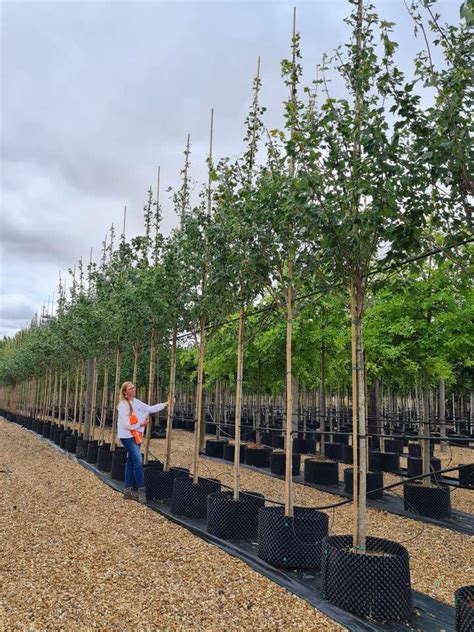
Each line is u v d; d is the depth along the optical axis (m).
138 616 3.84
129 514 7.14
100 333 11.85
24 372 25.19
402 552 4.17
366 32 4.17
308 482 10.12
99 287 11.88
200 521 6.66
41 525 6.36
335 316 9.23
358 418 4.31
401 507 8.22
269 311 6.58
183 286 7.61
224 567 4.98
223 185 5.95
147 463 9.20
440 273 7.42
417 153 3.58
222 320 7.57
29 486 8.97
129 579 4.58
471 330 7.56
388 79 3.73
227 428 21.17
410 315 7.80
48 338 17.53
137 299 9.23
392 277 5.18
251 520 5.89
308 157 4.29
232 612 3.94
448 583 4.79
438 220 3.73
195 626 3.70
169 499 7.93
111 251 12.94
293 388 14.12
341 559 4.05
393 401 22.34
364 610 3.86
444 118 3.34
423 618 3.88
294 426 13.93
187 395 28.20
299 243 5.22
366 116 4.02
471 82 3.34
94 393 13.67
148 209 11.03
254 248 5.54
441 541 6.35
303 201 4.18
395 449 15.95
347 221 3.96
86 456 12.38
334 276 4.73
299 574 4.77
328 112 4.27
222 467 12.38
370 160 3.95
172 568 4.90
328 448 14.38
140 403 8.34
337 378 13.47
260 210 5.36
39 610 3.91
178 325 8.34
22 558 5.09
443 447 17.27
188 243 7.39
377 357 8.36
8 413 31.17
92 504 7.71
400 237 3.76
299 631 3.65
